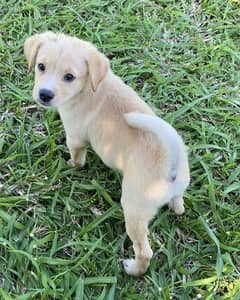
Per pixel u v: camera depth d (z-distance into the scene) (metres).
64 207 0.52
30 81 0.61
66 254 0.50
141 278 0.49
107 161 0.49
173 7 0.71
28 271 0.48
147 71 0.63
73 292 0.47
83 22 0.67
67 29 0.66
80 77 0.47
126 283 0.49
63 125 0.54
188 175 0.46
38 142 0.56
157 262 0.50
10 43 0.65
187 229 0.52
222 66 0.66
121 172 0.50
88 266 0.49
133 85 0.62
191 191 0.54
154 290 0.48
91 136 0.49
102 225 0.51
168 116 0.59
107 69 0.47
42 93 0.46
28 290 0.47
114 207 0.52
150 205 0.44
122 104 0.48
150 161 0.43
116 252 0.50
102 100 0.48
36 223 0.51
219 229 0.52
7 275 0.48
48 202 0.53
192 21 0.70
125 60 0.65
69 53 0.46
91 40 0.66
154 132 0.41
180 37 0.68
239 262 0.50
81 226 0.52
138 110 0.47
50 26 0.67
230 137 0.59
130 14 0.70
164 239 0.51
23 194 0.53
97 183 0.53
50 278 0.47
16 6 0.68
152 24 0.68
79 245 0.50
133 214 0.45
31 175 0.54
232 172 0.56
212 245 0.51
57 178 0.54
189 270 0.49
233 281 0.49
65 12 0.68
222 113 0.60
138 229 0.46
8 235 0.49
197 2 0.72
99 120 0.48
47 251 0.50
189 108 0.60
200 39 0.68
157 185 0.44
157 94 0.62
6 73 0.62
